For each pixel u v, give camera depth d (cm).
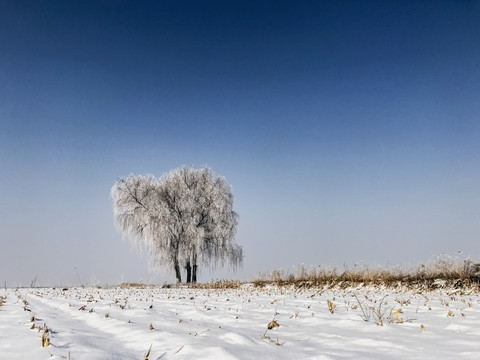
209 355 349
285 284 1850
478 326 509
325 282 1722
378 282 1541
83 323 639
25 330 507
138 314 730
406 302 888
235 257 3244
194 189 3325
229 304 978
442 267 1467
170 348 385
